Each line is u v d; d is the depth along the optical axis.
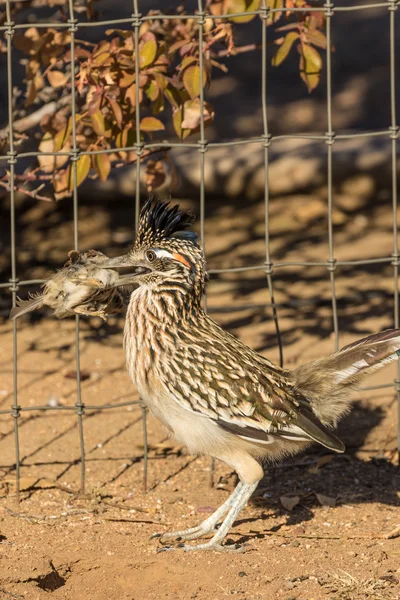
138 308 9.08
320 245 18.62
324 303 16.23
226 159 20.45
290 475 10.86
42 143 11.45
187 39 11.02
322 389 9.17
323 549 8.95
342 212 20.02
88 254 9.10
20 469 10.85
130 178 19.70
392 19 10.05
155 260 8.98
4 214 19.53
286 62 30.09
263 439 8.81
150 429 11.95
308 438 8.92
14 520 9.66
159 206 9.19
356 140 21.25
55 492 10.36
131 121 10.62
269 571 8.46
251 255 18.16
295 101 26.75
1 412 10.22
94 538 9.20
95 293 8.83
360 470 10.95
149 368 8.98
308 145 21.25
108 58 10.22
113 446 11.49
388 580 8.24
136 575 8.53
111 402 12.70
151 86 10.31
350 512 9.91
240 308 16.08
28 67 11.63
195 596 8.12
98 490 10.20
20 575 8.29
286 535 9.34
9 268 17.14
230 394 8.82
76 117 10.56
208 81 10.32
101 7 30.33
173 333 8.99
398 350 9.02
